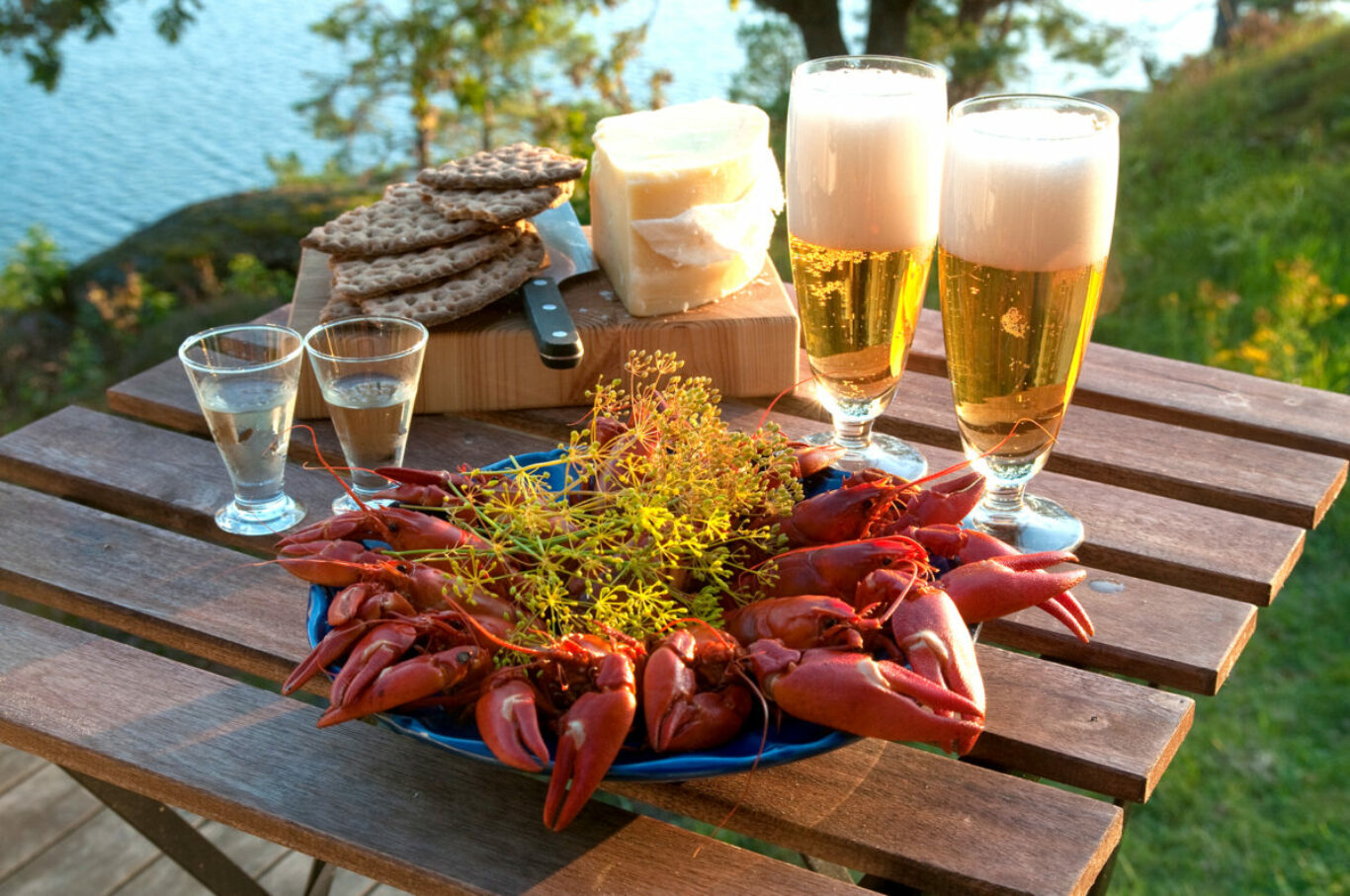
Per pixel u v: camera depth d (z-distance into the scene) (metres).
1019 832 0.52
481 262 0.84
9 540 0.70
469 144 3.40
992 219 0.58
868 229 0.66
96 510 0.73
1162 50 4.05
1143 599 0.65
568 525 0.54
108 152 4.59
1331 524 1.82
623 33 3.24
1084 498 0.73
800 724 0.50
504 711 0.47
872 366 0.70
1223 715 1.51
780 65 3.67
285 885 1.15
